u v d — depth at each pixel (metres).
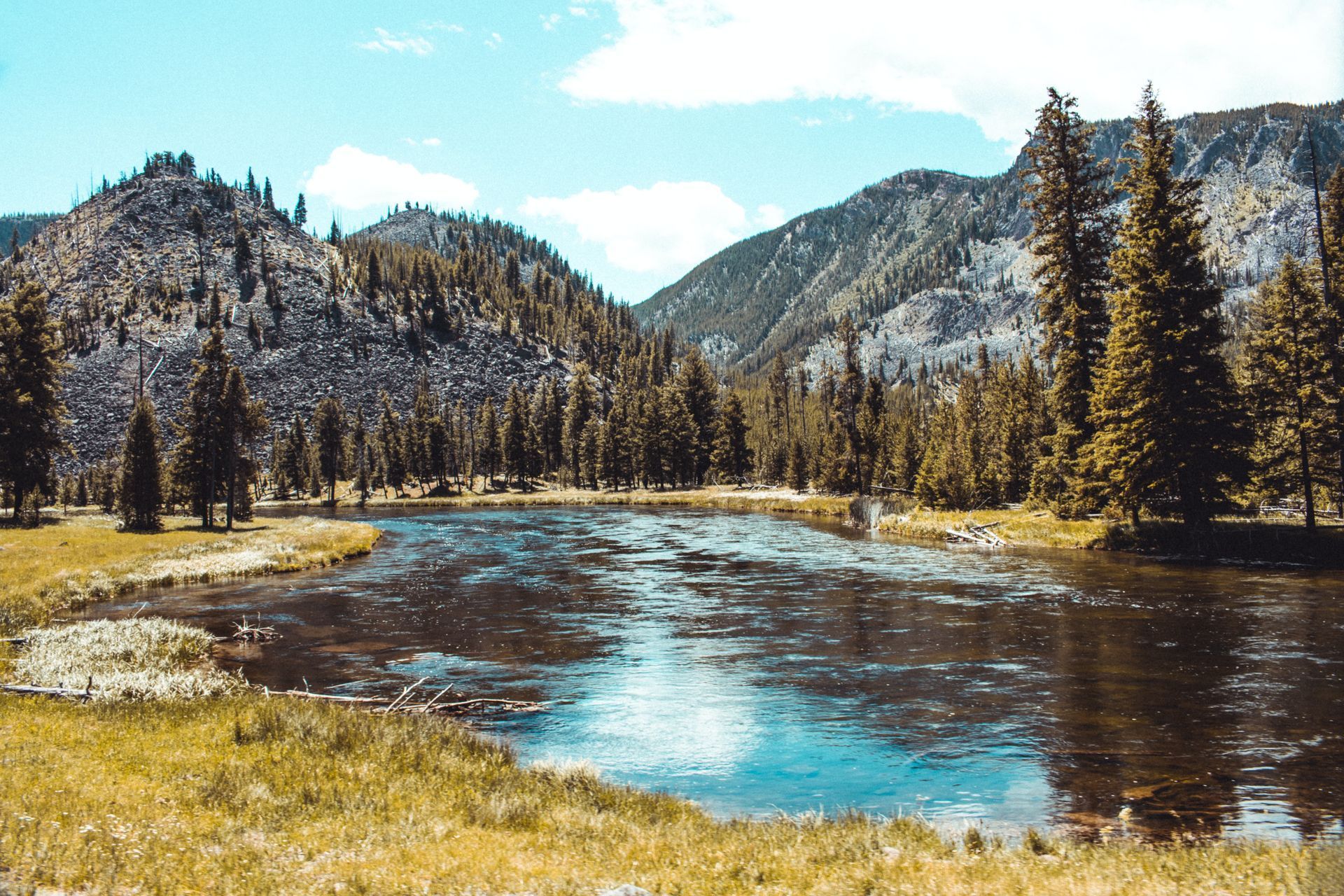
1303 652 18.56
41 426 61.25
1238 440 33.75
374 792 10.16
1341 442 34.34
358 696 17.17
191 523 64.69
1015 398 63.50
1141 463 35.38
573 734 14.69
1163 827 9.98
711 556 41.94
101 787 9.49
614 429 126.06
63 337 180.25
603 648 21.66
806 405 159.75
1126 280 36.78
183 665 19.58
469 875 7.21
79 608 28.44
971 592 28.19
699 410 134.62
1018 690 16.48
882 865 7.80
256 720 13.33
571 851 8.30
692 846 8.63
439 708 16.06
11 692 15.38
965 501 55.00
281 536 53.03
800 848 8.55
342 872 7.23
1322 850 8.24
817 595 29.02
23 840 7.35
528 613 26.98
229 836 8.16
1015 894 6.89
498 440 142.88
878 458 84.69
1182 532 35.41
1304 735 13.35
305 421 180.12
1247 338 42.47
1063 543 39.75
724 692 17.20
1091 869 7.68
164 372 181.88
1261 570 30.58
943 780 12.02
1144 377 35.34
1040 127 43.03
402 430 147.50
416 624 25.22
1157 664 17.95
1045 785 11.66
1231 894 6.89
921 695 16.47
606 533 58.25
